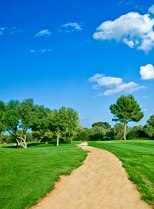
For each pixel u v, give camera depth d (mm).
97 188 17578
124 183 18688
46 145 91875
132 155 35688
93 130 121562
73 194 16250
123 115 111438
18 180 18812
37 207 13953
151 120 109875
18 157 31562
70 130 89188
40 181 18531
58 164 26047
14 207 13430
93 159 30938
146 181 19156
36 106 91312
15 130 89375
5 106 89000
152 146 54344
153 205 14039
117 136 114188
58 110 88750
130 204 14250
